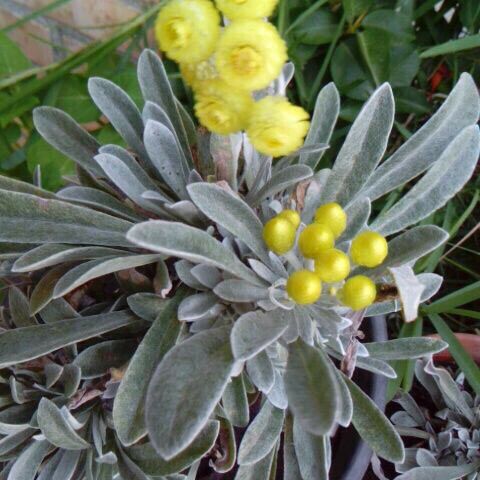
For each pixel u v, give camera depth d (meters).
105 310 0.20
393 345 0.21
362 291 0.15
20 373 0.19
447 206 0.32
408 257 0.17
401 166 0.20
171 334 0.17
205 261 0.15
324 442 0.16
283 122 0.13
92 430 0.19
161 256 0.17
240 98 0.14
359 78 0.34
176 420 0.13
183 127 0.20
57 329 0.17
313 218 0.19
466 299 0.26
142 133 0.20
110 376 0.18
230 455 0.18
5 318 0.21
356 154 0.18
